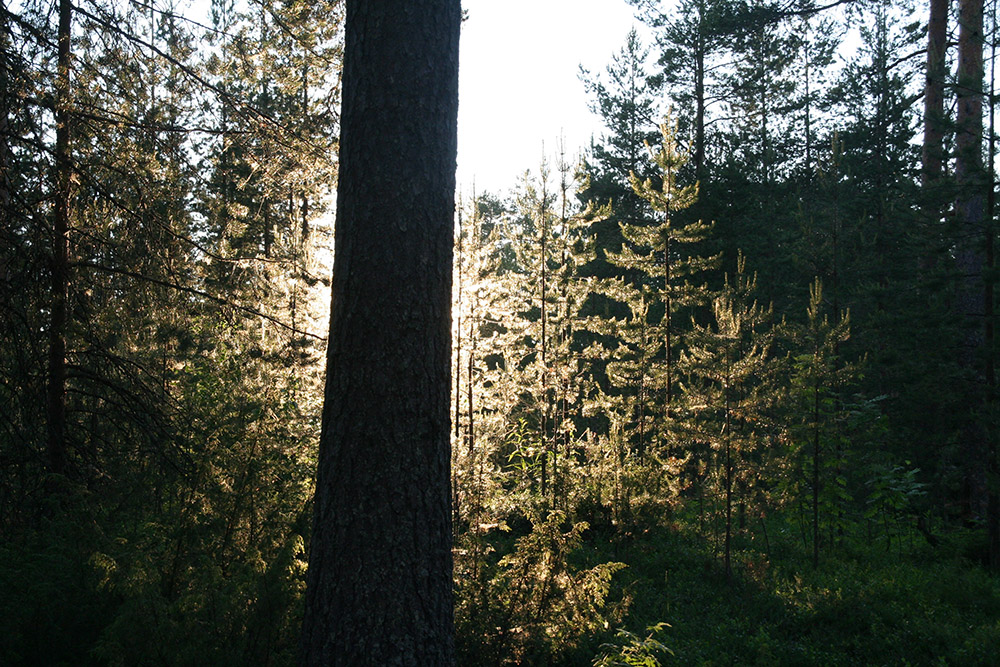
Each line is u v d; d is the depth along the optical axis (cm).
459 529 784
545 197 1627
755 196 2705
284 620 550
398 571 396
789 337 1410
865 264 2034
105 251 851
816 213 2156
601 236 3291
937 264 1548
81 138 796
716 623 966
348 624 391
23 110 729
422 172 423
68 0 817
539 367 1542
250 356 921
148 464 820
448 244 436
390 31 424
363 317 410
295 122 971
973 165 1343
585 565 1182
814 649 876
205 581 572
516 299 1578
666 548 1322
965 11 1711
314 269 1058
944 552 1415
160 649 514
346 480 403
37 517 711
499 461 1448
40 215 759
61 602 583
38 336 767
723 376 1261
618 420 1634
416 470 407
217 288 927
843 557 1388
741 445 1257
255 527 656
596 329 1819
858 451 1471
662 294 1892
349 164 426
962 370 1389
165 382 924
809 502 1461
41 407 784
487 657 644
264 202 1124
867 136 2852
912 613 998
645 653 721
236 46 902
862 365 1527
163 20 853
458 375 1185
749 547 1415
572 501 1296
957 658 833
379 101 420
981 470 1388
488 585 685
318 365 967
